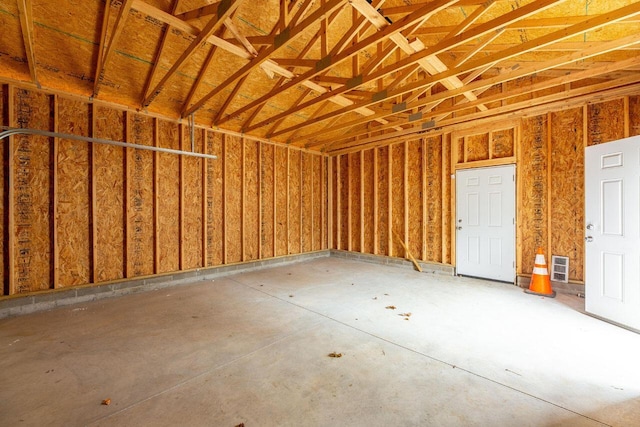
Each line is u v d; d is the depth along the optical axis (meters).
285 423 1.68
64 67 3.73
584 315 3.41
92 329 3.03
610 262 3.20
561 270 4.33
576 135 4.24
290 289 4.59
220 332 2.95
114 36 2.95
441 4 2.14
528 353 2.51
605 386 2.04
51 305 3.71
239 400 1.89
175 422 1.69
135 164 4.48
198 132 5.24
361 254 7.10
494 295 4.22
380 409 1.80
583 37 3.36
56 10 3.23
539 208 4.57
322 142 6.64
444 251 5.64
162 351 2.55
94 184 4.06
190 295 4.27
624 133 3.87
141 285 4.48
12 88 3.48
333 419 1.72
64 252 3.88
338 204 7.64
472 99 4.30
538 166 4.59
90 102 4.06
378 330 3.00
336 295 4.25
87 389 2.00
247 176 5.98
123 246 4.38
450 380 2.12
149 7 2.62
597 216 3.35
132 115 4.46
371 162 6.93
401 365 2.32
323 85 4.14
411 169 6.17
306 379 2.13
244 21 3.86
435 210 5.80
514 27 3.09
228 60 4.39
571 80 3.64
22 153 3.58
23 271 3.58
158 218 4.68
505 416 1.74
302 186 7.18
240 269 5.81
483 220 5.13
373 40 2.65
